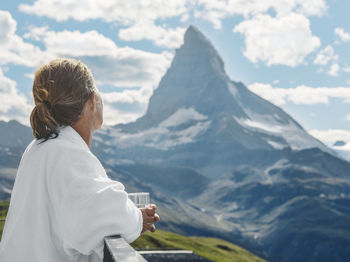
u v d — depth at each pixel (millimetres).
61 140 2135
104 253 1839
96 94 2336
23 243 2004
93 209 1859
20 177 2166
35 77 2260
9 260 2000
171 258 7895
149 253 7988
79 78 2225
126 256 1532
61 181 1971
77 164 2018
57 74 2201
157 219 2344
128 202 2023
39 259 1972
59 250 2008
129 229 1943
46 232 1994
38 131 2197
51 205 2004
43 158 2066
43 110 2176
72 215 1872
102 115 2379
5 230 2162
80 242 1861
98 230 1846
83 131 2285
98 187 1937
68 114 2217
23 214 2029
